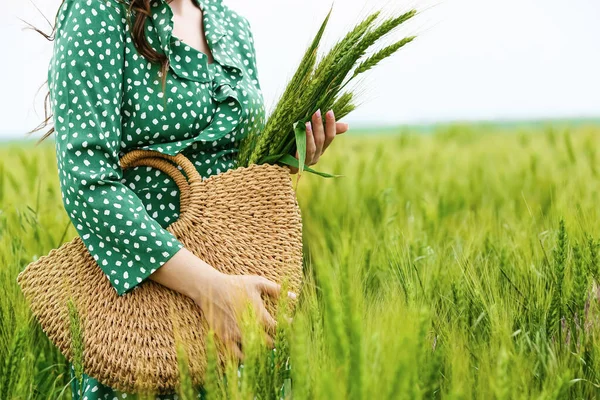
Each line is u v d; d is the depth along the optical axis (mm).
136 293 1702
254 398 1436
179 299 1701
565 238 2393
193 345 1673
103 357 1665
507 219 4102
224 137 1842
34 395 2328
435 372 1316
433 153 8164
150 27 1751
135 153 1756
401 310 1604
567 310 2156
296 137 1812
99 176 1626
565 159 6516
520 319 2213
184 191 1773
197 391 1722
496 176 5938
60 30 1729
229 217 1777
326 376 1213
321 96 1904
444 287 2580
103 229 1640
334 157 6664
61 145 1641
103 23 1673
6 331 2174
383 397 1236
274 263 1787
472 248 3146
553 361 1866
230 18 2068
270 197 1821
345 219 4426
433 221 4109
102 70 1660
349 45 1868
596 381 1958
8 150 7266
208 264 1713
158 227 1665
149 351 1666
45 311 1729
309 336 1633
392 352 1324
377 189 5176
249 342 1371
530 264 2641
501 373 1307
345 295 1240
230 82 1894
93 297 1710
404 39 1869
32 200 4715
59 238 3605
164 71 1717
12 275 2631
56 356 2684
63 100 1641
